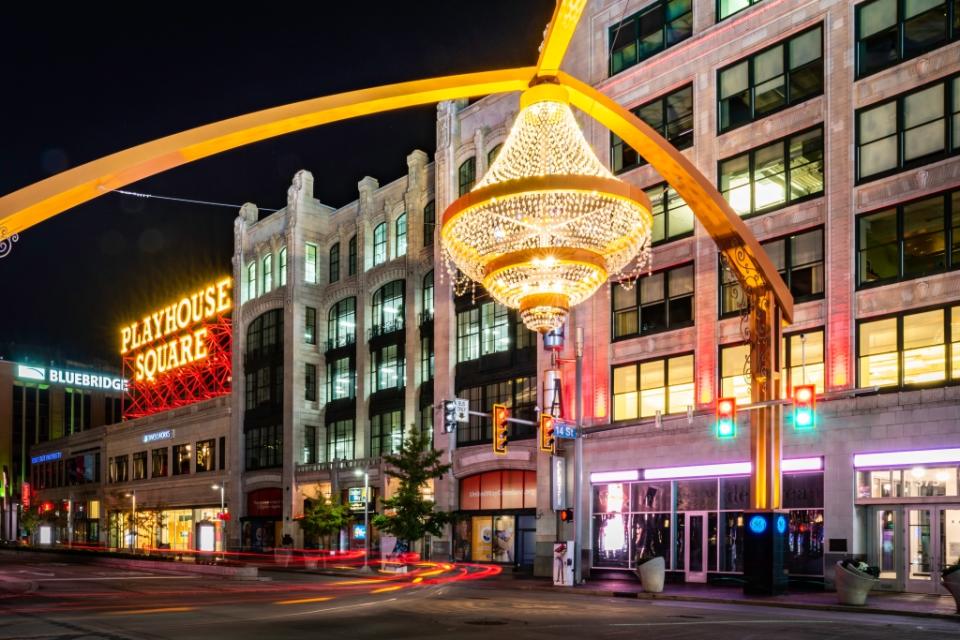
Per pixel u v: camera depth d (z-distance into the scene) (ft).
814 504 103.09
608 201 60.13
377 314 195.62
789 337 108.78
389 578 134.31
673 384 121.60
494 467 153.38
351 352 202.18
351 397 200.64
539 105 64.08
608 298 131.64
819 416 102.42
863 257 103.14
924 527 93.50
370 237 199.72
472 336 164.25
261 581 127.13
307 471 203.21
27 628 62.34
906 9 102.12
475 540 159.12
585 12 140.36
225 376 268.62
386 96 61.16
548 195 58.29
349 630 60.95
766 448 94.84
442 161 170.60
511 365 153.58
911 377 97.14
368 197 200.44
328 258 216.54
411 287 181.78
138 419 285.84
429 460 149.38
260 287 229.86
